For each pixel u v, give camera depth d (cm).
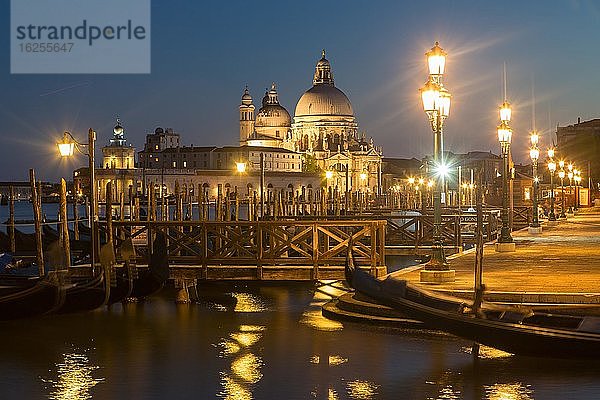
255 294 4484
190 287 4200
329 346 2722
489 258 4641
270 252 4328
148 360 2642
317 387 2208
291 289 4706
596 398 2023
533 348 2347
